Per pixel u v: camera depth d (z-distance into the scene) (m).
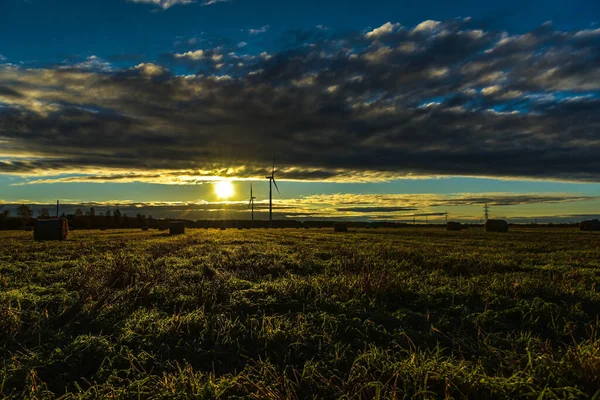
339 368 5.93
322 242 32.00
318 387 5.29
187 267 16.41
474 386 5.01
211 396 4.96
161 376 5.73
